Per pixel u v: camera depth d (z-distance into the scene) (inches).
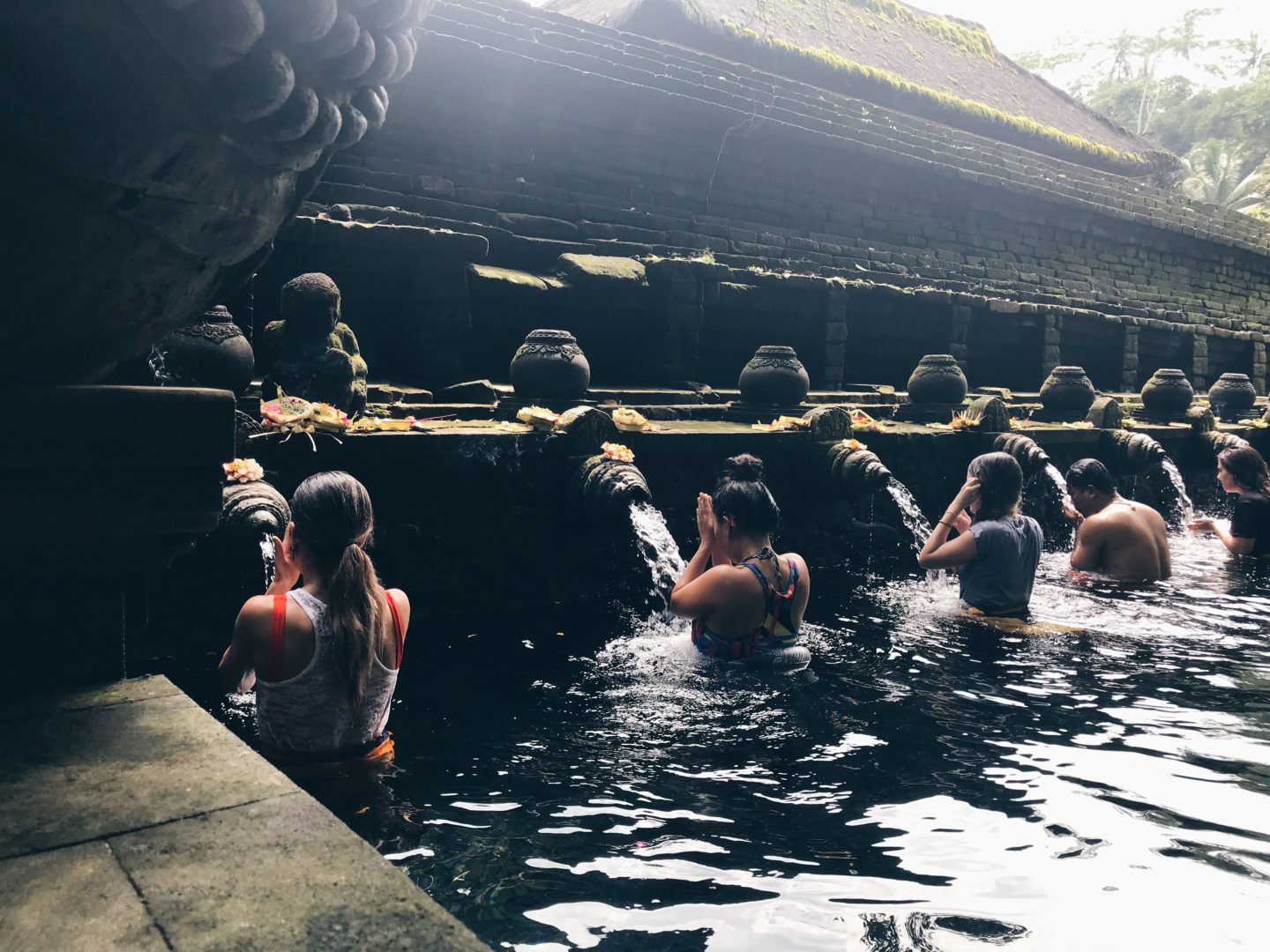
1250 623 174.6
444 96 276.5
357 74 69.1
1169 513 363.9
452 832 87.8
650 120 319.0
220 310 170.9
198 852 54.3
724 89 332.8
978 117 481.4
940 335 398.3
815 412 257.6
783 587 144.7
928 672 143.1
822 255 368.5
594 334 297.0
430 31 266.4
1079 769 105.3
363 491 98.9
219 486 81.0
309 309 189.2
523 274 275.0
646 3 381.1
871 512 265.7
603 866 81.2
